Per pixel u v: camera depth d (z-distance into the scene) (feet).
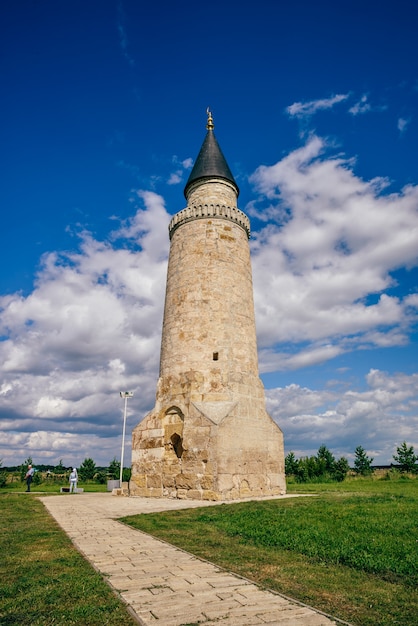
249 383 80.18
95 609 18.94
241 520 43.73
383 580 24.38
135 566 26.61
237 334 82.23
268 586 22.79
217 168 98.63
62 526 42.29
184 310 83.30
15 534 37.58
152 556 29.37
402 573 25.26
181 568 26.23
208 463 68.28
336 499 63.21
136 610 18.97
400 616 18.94
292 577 24.57
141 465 79.46
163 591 21.66
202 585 22.74
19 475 168.66
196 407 73.20
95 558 28.66
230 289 84.84
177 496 70.74
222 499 65.77
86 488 129.59
